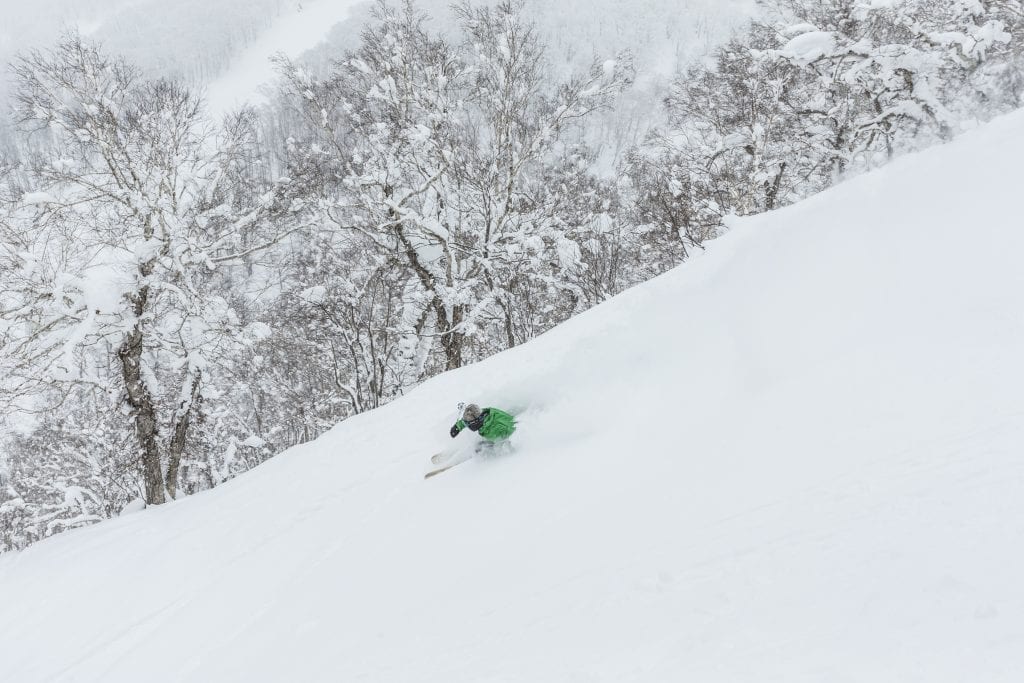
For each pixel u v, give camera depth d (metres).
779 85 17.91
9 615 7.59
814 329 6.06
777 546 3.15
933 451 3.47
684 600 3.03
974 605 2.24
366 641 4.33
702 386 6.12
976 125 14.36
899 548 2.76
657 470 4.86
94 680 5.69
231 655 5.20
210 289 17.44
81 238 14.77
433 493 6.67
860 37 16.31
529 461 6.30
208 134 16.33
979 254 5.87
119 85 15.36
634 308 8.88
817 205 9.34
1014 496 2.82
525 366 8.71
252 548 7.20
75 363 15.12
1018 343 4.30
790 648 2.37
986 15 14.09
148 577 7.43
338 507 7.35
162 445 17.36
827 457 3.89
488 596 4.08
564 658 2.96
